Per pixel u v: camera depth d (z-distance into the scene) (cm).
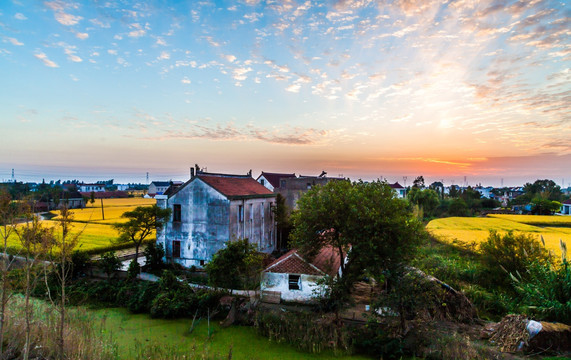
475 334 1711
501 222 5459
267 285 2223
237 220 2995
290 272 2184
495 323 1762
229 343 1661
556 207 7094
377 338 1605
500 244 2361
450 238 3744
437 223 5353
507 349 1532
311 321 1756
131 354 1478
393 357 1507
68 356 1218
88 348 1282
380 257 1795
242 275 2255
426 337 1580
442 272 2447
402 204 1969
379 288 2416
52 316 1433
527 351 1505
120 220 6075
